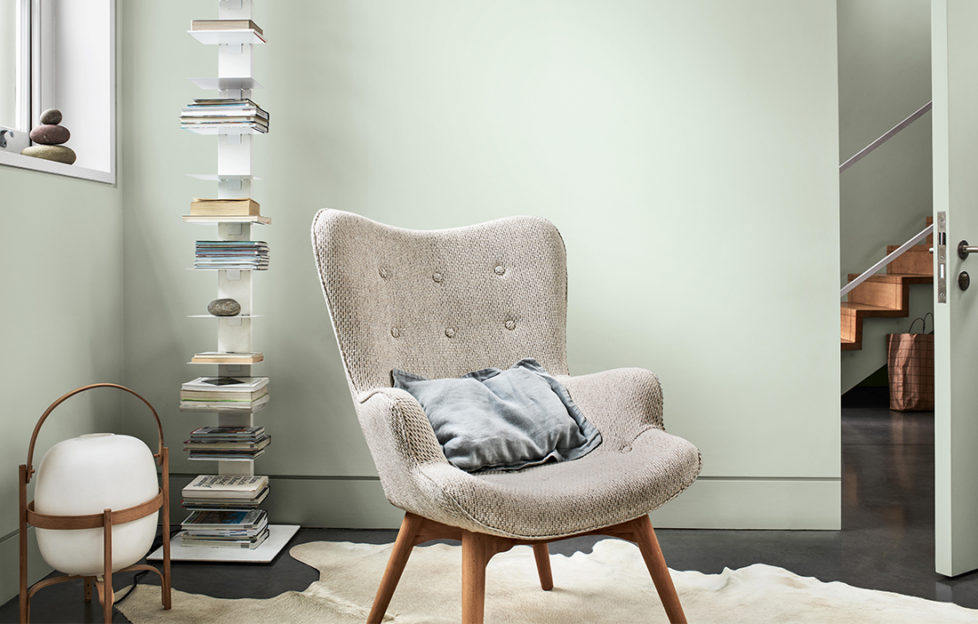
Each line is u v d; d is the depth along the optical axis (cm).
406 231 194
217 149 249
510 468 164
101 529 163
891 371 466
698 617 175
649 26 246
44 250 206
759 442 246
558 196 248
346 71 248
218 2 244
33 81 236
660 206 247
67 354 217
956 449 201
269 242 250
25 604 165
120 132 249
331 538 238
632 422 170
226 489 221
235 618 176
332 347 250
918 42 530
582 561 214
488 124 248
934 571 206
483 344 195
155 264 251
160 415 251
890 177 531
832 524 244
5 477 188
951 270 200
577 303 249
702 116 246
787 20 244
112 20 243
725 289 246
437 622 174
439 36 247
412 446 140
